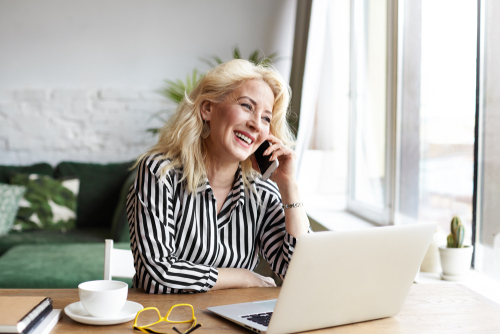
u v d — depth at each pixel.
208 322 0.98
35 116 4.02
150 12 4.05
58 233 3.42
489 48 1.56
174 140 1.40
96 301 0.93
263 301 1.12
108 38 4.04
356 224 2.54
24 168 3.78
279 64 4.12
